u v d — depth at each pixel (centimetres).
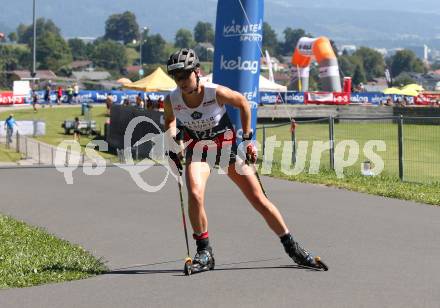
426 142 4222
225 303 965
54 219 1764
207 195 2114
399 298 979
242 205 1922
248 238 1459
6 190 2338
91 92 10194
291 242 1162
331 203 1944
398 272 1134
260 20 3056
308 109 7769
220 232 1530
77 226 1658
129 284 1082
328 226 1582
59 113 8162
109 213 1844
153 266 1216
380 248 1334
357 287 1039
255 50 3056
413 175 2755
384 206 1881
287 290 1026
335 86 9112
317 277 1103
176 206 1956
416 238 1431
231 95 1112
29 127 5569
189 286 1059
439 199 1945
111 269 1194
